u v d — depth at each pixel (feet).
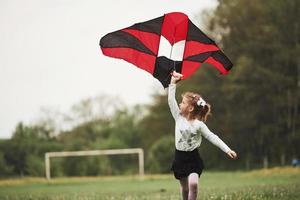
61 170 180.34
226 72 37.50
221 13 211.61
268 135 203.00
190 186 32.35
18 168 192.85
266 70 196.95
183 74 36.37
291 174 121.80
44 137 224.94
